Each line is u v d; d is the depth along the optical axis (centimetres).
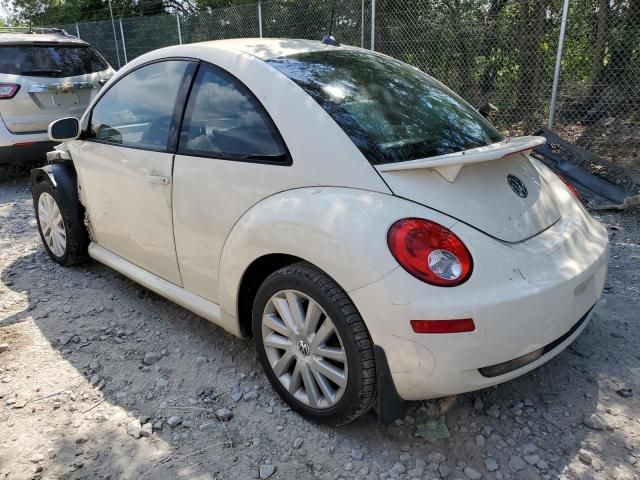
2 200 670
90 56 756
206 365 303
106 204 358
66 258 427
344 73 286
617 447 234
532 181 263
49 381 291
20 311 370
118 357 313
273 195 249
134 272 351
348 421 238
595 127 693
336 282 222
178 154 294
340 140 238
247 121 266
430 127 271
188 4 1714
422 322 202
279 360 258
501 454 233
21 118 668
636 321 329
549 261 226
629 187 541
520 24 727
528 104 737
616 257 425
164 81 317
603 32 681
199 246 287
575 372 284
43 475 229
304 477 225
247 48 295
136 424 256
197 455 238
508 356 211
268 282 250
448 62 791
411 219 213
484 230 221
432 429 248
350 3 836
